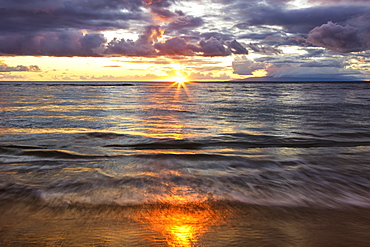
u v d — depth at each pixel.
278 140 8.95
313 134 10.09
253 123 13.05
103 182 4.59
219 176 5.06
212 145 8.19
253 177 5.04
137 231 2.94
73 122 12.82
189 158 6.32
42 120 13.37
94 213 3.38
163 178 4.86
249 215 3.42
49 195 3.97
